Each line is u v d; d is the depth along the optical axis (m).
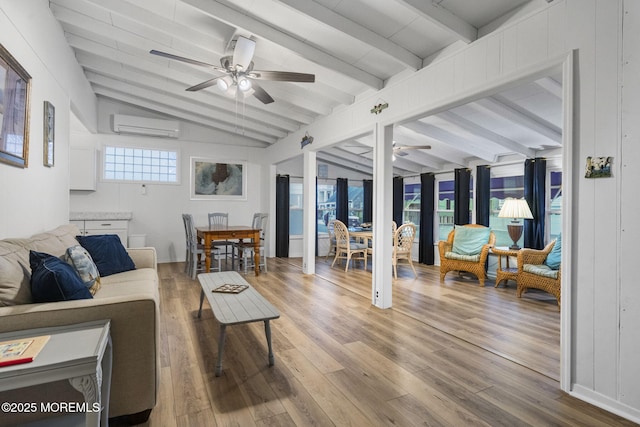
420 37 2.93
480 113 4.11
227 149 7.09
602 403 1.90
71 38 3.83
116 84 5.29
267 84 4.45
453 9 2.51
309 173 5.52
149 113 6.41
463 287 4.82
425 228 6.84
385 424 1.75
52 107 2.97
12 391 1.46
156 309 1.70
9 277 1.54
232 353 2.56
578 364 2.01
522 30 2.29
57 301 1.61
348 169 8.34
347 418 1.80
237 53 3.07
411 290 4.62
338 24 2.79
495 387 2.12
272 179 7.20
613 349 1.86
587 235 1.96
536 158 5.04
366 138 5.89
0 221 1.96
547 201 5.14
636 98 1.76
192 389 2.06
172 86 5.12
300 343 2.77
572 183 2.01
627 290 1.81
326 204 8.11
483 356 2.57
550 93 3.37
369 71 3.65
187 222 5.49
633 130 1.77
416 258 7.32
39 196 2.66
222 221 6.96
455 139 5.17
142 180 6.38
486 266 5.70
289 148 6.28
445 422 1.77
